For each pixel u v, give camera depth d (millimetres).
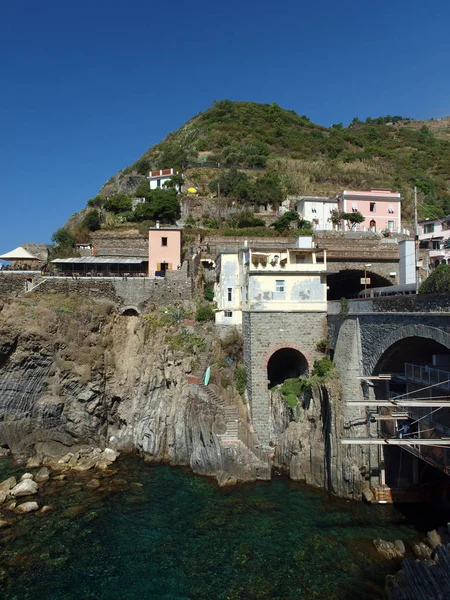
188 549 23562
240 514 27172
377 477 29109
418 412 26906
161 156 105500
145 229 62938
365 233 63844
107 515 27062
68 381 39500
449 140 136875
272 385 42844
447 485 28109
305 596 19922
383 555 22750
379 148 112875
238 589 20453
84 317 42625
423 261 55750
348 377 30875
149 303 49250
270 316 36906
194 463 33969
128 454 38188
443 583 17156
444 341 22141
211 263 55500
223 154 94812
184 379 37781
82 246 60031
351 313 32188
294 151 103625
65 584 20891
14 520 26328
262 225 66562
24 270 53719
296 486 31281
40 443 38344
